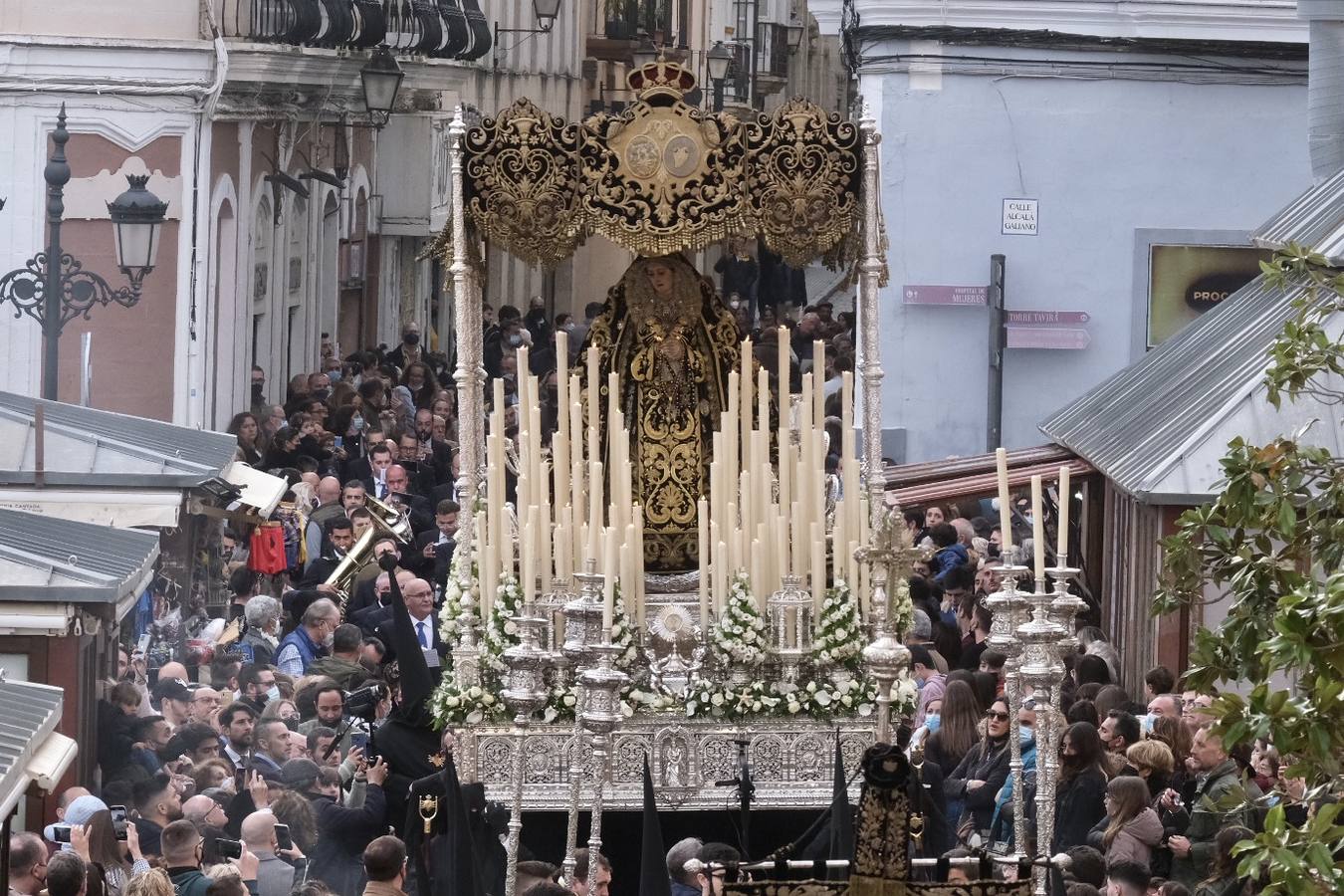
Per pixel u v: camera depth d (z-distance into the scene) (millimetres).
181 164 48312
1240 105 48875
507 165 21672
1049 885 16047
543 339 71438
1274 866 15164
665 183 21672
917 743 20844
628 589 21062
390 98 56406
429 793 20625
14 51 46781
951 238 49156
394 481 42094
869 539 20969
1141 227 49156
